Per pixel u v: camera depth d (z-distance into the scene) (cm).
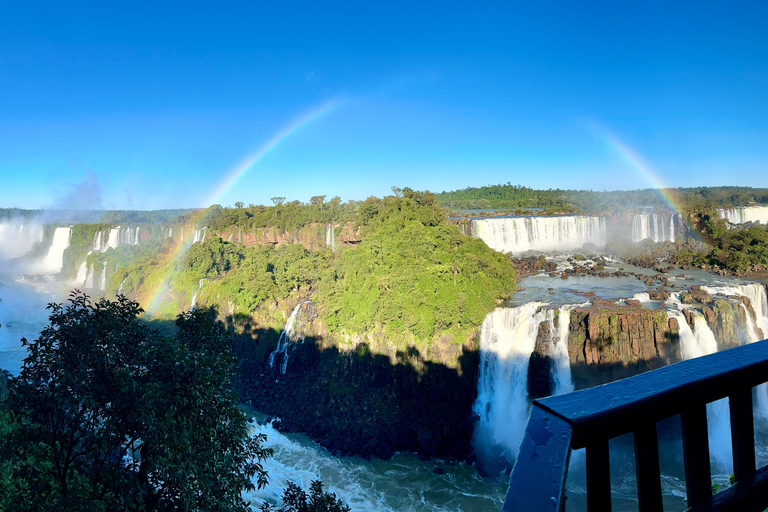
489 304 5353
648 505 221
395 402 5347
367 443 4966
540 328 5119
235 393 1778
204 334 2009
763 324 5644
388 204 8394
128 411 1467
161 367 1562
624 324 4769
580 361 4928
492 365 5300
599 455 211
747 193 13275
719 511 235
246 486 1792
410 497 4156
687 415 237
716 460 3684
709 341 4847
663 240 9188
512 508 183
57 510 1385
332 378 5853
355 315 5716
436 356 5353
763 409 4516
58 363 1520
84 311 1631
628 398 219
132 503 1375
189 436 1507
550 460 192
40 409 1475
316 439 5088
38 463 1549
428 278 5447
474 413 5291
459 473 4500
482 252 6038
